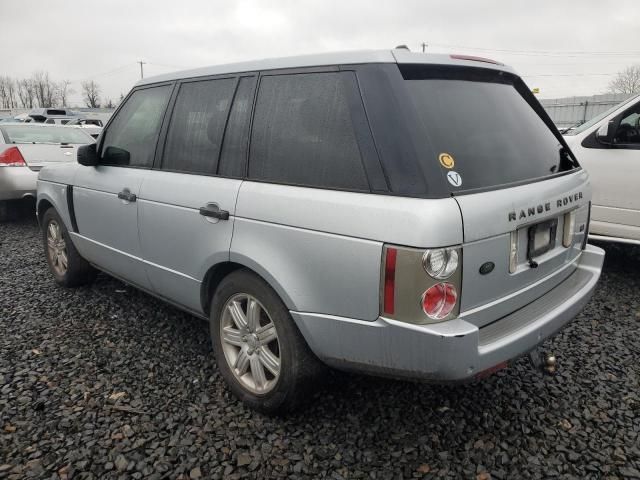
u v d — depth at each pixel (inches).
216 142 115.2
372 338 86.7
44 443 99.8
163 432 103.1
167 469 93.1
